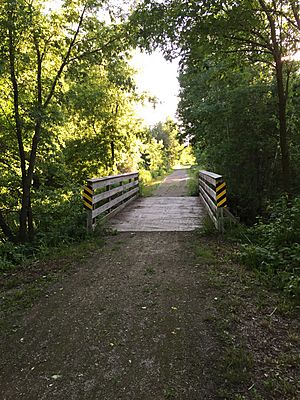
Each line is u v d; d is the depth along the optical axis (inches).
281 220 249.3
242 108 456.1
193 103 596.7
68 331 134.0
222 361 110.5
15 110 311.7
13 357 118.2
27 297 168.4
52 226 338.3
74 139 562.6
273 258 197.3
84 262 220.5
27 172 344.5
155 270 198.8
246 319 138.3
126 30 321.1
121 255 232.2
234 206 497.7
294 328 131.0
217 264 202.8
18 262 243.3
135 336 128.2
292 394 95.3
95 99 439.2
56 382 104.3
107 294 167.9
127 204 469.1
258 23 305.9
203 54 326.3
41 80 329.1
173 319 139.7
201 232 278.7
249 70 431.2
